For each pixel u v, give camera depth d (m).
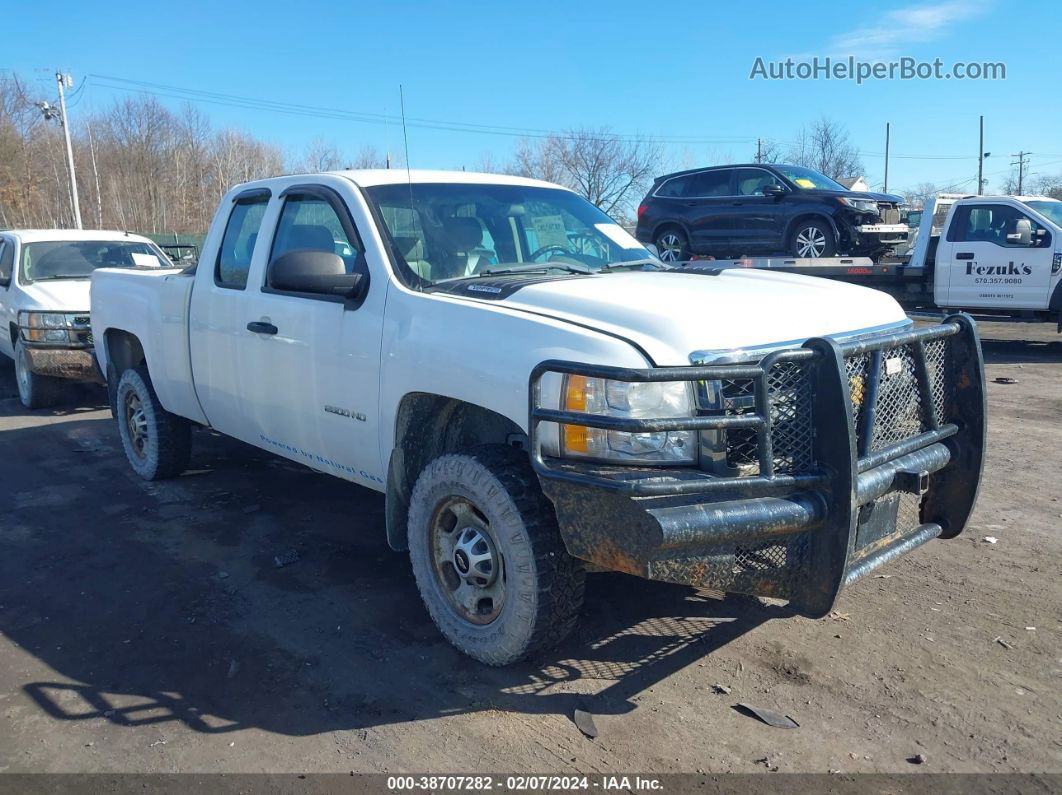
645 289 3.75
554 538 3.43
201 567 4.89
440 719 3.37
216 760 3.14
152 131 56.75
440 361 3.70
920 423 3.76
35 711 3.48
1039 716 3.31
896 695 3.47
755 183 14.10
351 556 5.01
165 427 6.27
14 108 55.72
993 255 12.61
